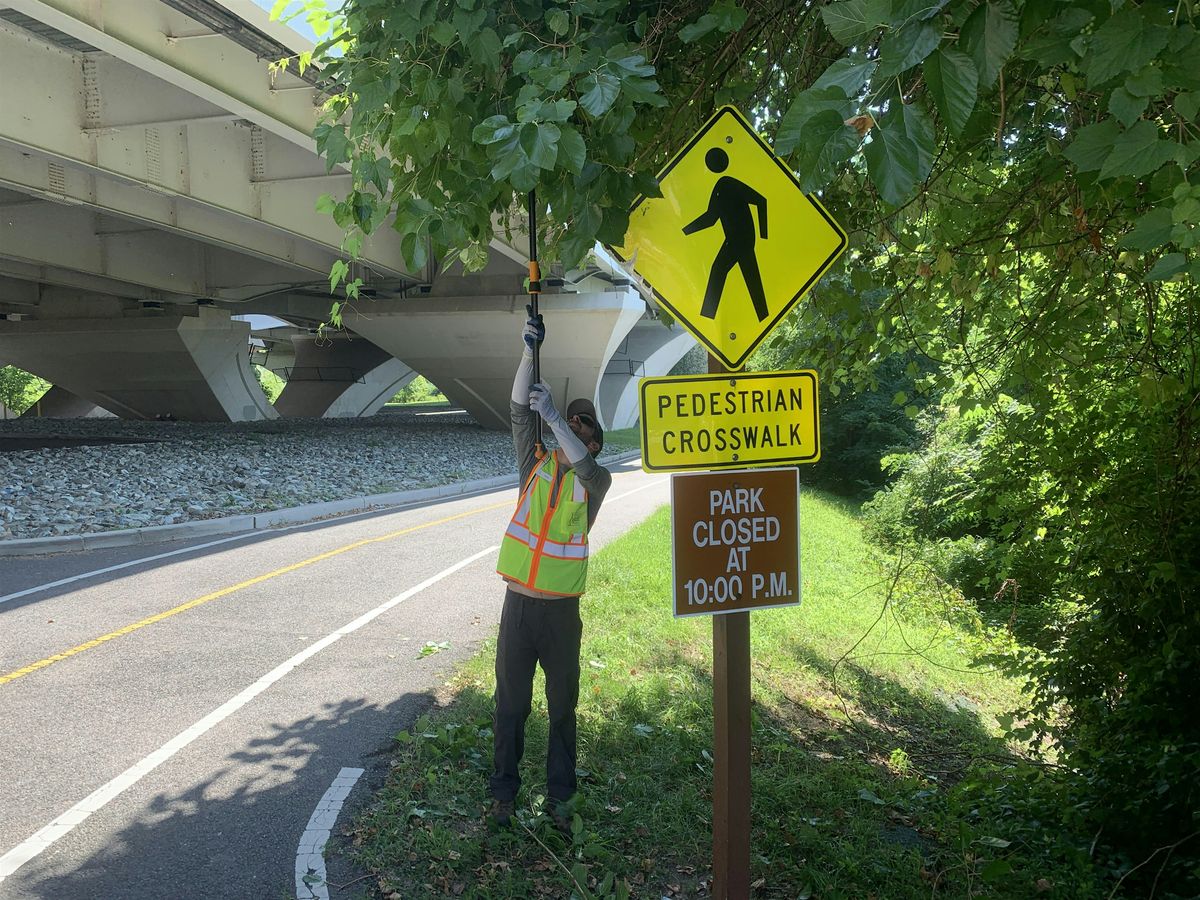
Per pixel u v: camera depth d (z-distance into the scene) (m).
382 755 5.21
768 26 3.86
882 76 1.92
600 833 4.33
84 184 21.41
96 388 46.12
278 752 5.23
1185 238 2.03
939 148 4.03
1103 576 5.58
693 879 4.04
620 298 35.31
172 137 19.59
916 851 4.46
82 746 5.26
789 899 4.02
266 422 46.56
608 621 8.46
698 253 3.11
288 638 7.71
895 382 29.41
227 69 14.81
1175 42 1.87
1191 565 5.32
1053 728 6.41
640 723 5.84
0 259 30.19
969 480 8.28
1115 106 1.98
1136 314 5.50
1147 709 5.01
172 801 4.59
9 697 6.03
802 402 3.20
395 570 10.91
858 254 5.10
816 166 2.06
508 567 4.20
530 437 4.27
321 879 3.87
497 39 2.91
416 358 38.16
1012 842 4.86
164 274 33.22
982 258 5.15
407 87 3.24
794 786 5.15
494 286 36.00
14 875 3.85
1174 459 5.26
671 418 3.10
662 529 14.76
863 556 15.10
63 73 16.30
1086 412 5.76
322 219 24.92
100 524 13.17
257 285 35.34
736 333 3.15
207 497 16.28
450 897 3.75
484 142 2.55
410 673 6.79
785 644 8.48
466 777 4.84
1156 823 4.65
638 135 3.89
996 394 5.45
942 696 8.40
